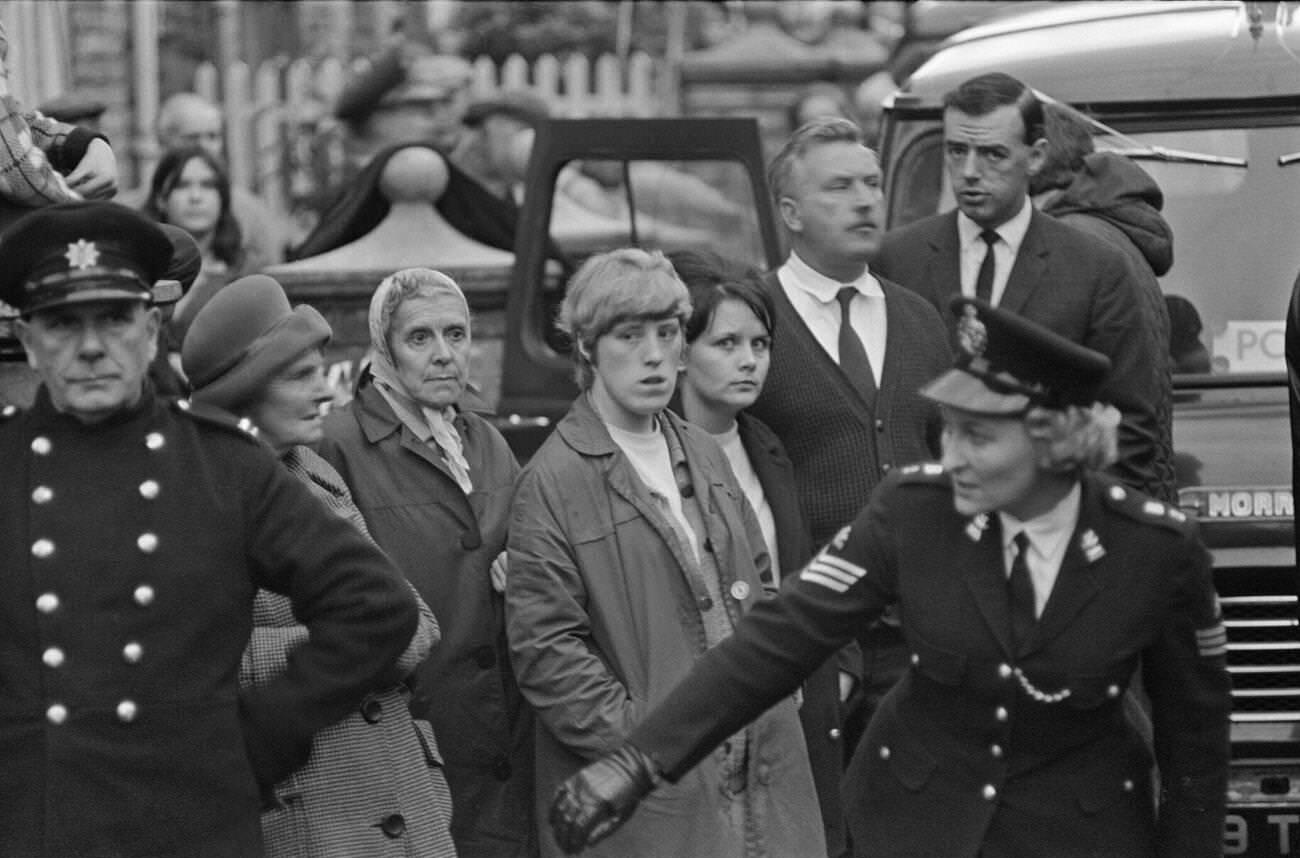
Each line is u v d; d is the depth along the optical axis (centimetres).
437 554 805
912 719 677
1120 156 1023
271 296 754
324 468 770
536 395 1163
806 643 669
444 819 727
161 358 769
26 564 648
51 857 636
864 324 915
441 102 1892
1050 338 638
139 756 643
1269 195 1085
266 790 691
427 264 1246
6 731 644
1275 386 1061
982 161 941
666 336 788
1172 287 1080
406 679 730
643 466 793
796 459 905
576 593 774
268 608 709
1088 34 1138
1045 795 666
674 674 768
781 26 2223
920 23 1844
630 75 2191
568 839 656
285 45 2181
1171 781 680
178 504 656
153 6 2012
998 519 660
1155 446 927
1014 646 657
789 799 772
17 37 1290
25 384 731
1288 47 1098
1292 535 995
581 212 1233
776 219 1169
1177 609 659
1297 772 983
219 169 1334
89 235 646
